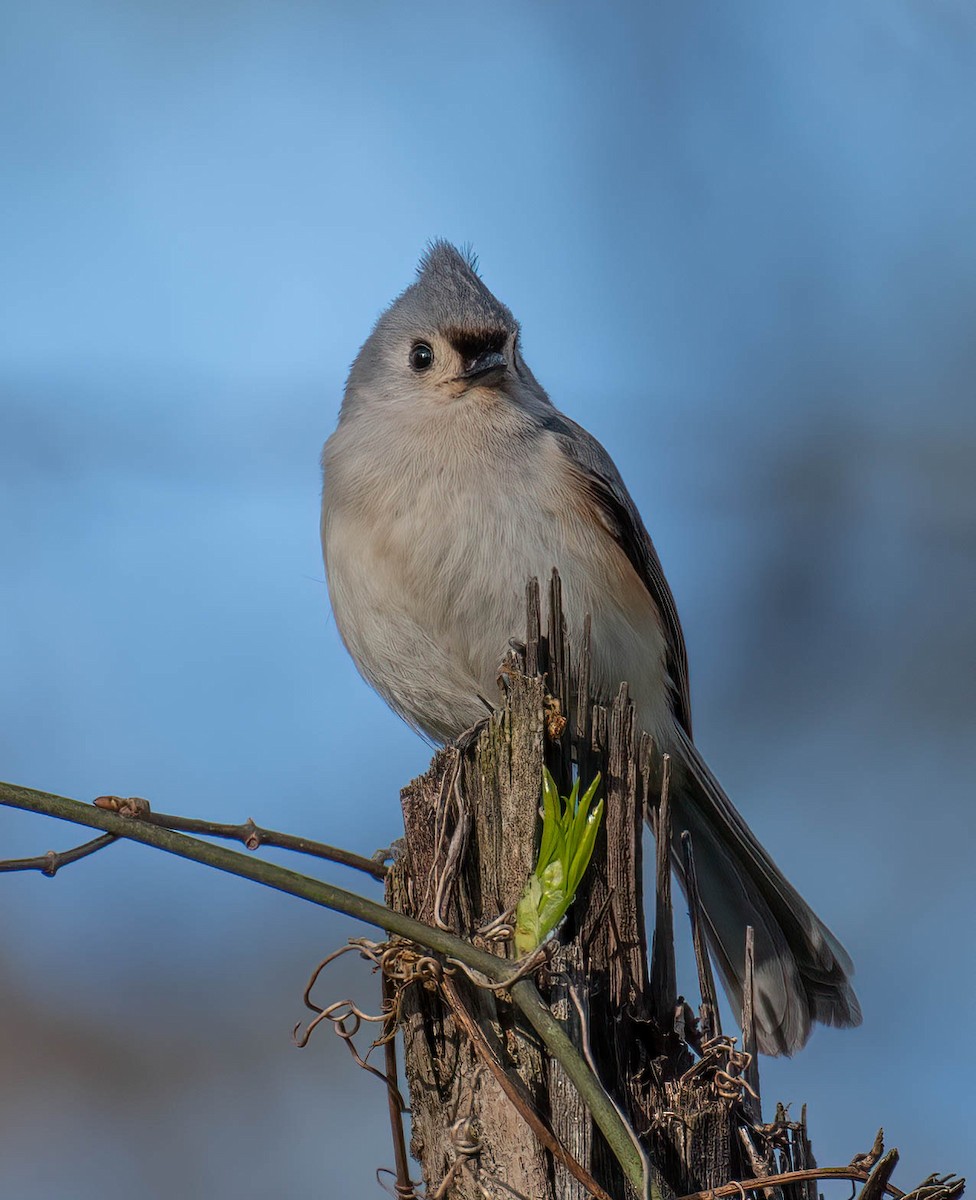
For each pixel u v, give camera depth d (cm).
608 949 461
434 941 421
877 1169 418
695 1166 429
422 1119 441
